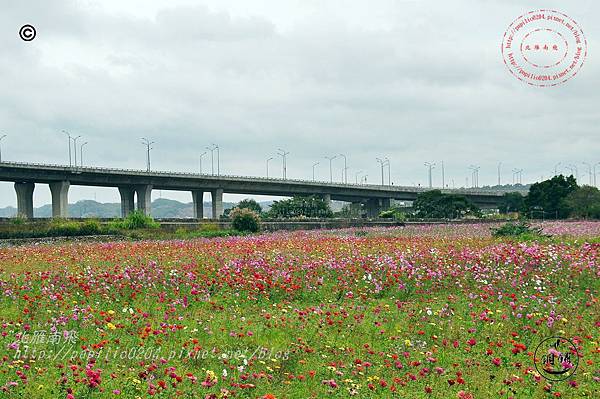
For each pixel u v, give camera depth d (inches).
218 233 2064.5
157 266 819.4
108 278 708.7
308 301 632.4
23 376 351.6
